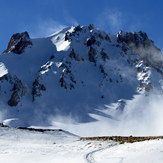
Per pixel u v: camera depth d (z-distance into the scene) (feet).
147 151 111.75
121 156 112.16
